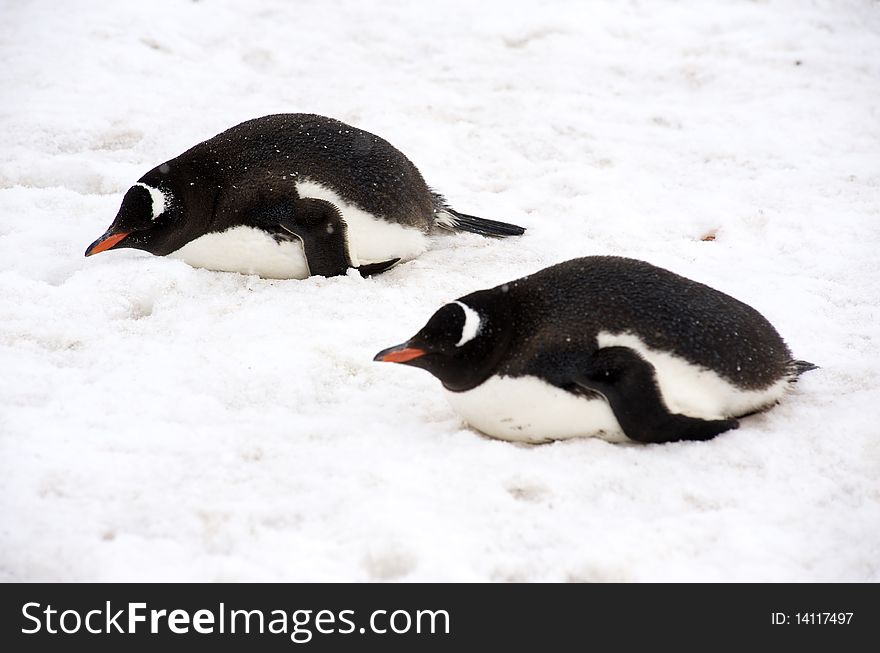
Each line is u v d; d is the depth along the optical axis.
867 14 27.80
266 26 27.73
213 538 9.43
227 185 15.08
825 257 16.53
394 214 15.30
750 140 21.41
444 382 11.00
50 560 9.12
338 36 27.31
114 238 15.27
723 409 11.12
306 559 9.18
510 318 10.72
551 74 25.16
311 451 10.96
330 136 15.30
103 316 14.17
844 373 12.73
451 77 25.03
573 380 10.47
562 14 28.17
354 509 9.84
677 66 25.33
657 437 10.65
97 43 25.12
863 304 14.90
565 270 11.20
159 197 15.15
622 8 28.77
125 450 10.97
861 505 10.16
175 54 25.61
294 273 15.63
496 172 20.42
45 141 20.70
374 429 11.52
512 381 10.66
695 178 19.92
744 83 24.31
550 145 21.47
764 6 28.36
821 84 24.02
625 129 22.25
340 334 13.71
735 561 9.30
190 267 15.52
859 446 11.05
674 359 10.53
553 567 9.14
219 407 11.98
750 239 17.36
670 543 9.47
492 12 28.56
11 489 10.09
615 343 10.44
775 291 15.31
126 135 21.52
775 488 10.30
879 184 19.22
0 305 14.23
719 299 11.21
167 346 13.38
